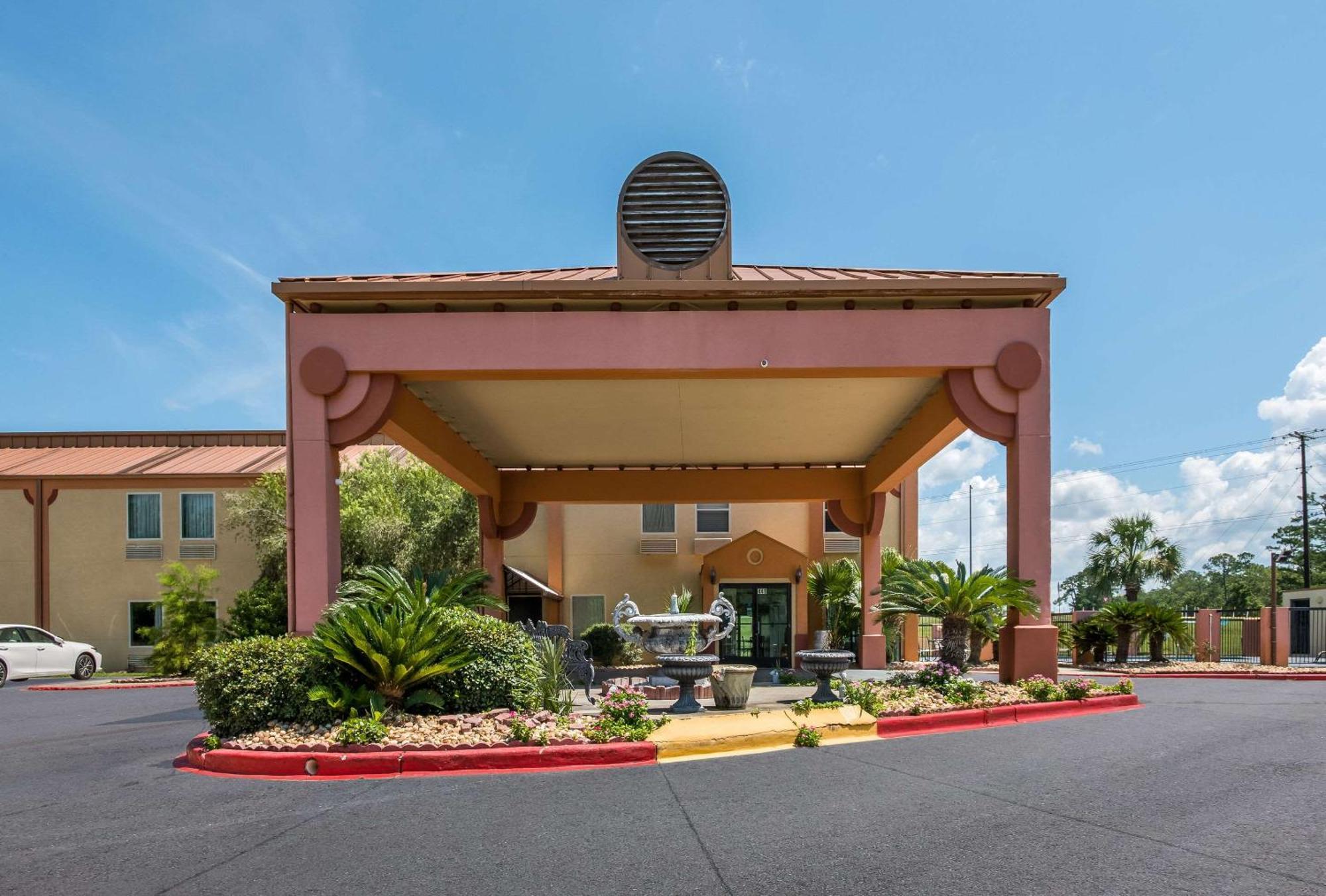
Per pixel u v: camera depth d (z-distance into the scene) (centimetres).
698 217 1118
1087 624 1975
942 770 701
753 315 1091
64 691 1691
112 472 2358
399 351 1073
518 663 925
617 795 638
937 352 1091
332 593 1050
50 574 2334
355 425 1071
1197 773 675
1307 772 676
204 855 513
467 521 2228
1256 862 468
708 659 998
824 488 1939
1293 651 2595
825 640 1880
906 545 2464
